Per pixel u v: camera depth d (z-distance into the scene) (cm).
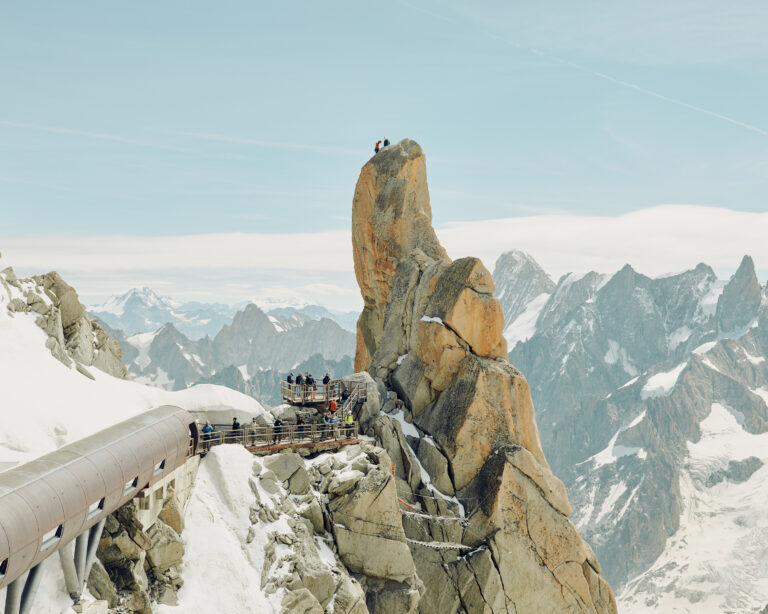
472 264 7525
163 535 4741
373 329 9725
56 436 4662
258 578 5022
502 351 7431
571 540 6688
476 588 6384
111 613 4206
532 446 7025
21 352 5356
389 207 9069
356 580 5603
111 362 7338
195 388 6494
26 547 3381
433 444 7050
